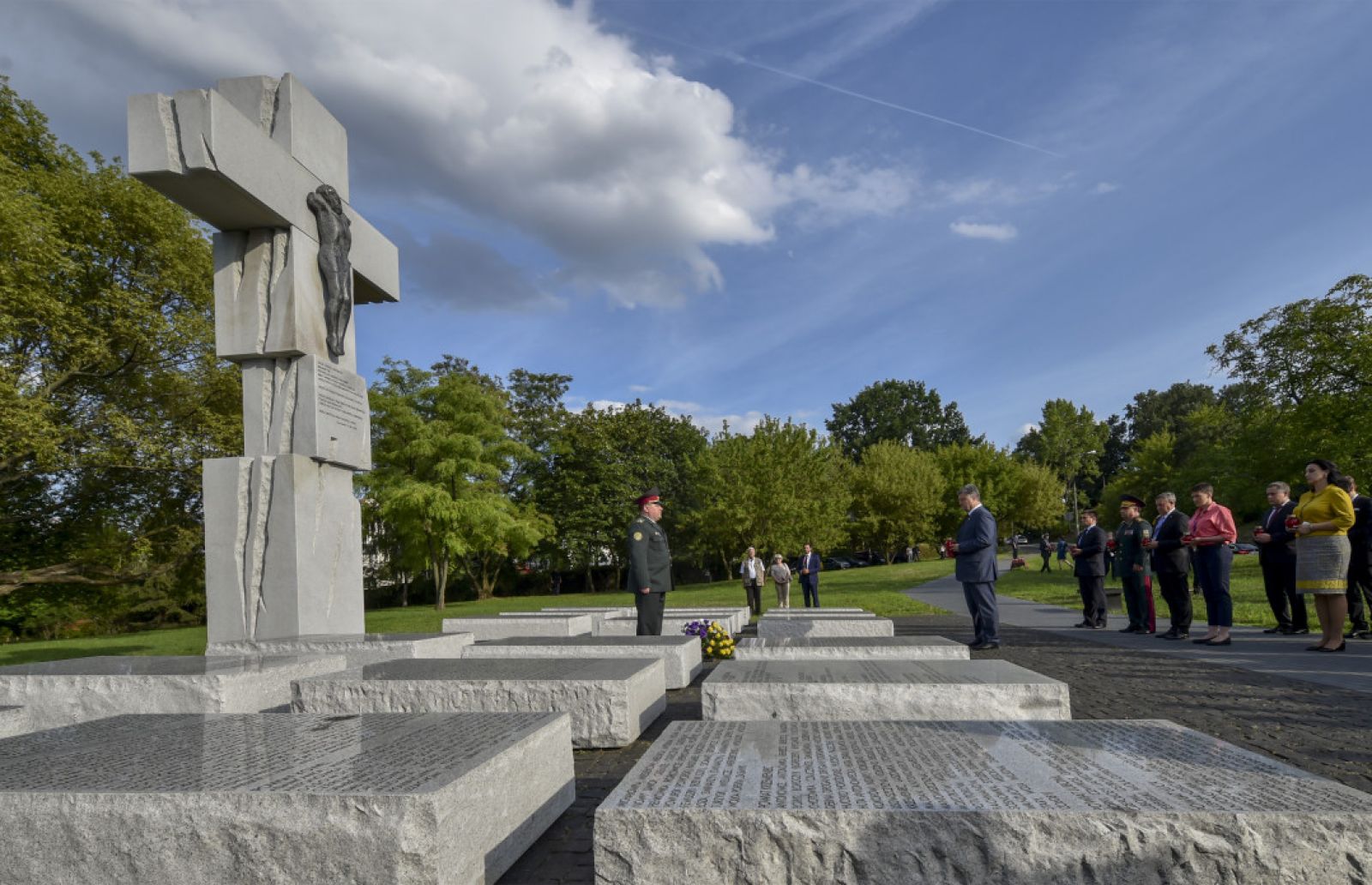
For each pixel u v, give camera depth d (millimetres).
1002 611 18672
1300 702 6844
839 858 2543
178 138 8461
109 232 21219
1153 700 7051
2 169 19281
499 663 6539
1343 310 30312
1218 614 10961
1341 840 2426
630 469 55625
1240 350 33688
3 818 2938
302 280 10117
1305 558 9898
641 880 2617
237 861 2820
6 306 18016
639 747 5633
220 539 9406
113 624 35156
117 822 2883
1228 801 2590
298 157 10234
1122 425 112062
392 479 36594
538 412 54469
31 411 17922
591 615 14000
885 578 38969
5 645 22953
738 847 2580
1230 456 41938
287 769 3164
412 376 38719
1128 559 13273
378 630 19484
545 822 3949
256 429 9945
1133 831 2469
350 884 2766
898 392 113812
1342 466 29422
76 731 3967
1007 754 3283
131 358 21734
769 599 29297
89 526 23953
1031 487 73062
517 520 39844
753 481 43188
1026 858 2484
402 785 2910
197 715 4336
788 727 3842
